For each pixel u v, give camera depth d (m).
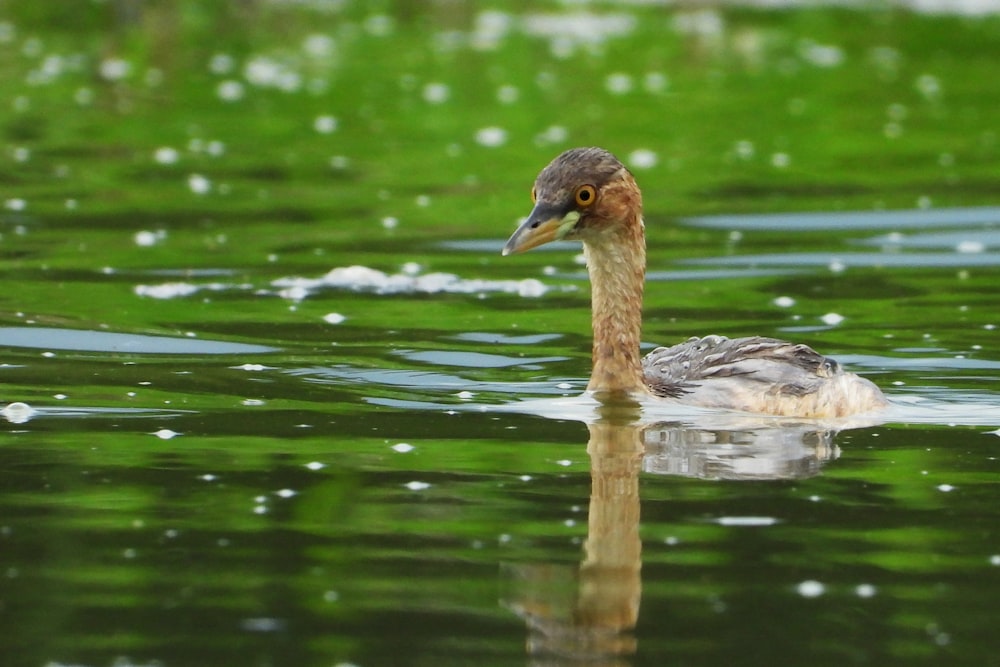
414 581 8.99
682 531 9.81
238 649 8.09
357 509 10.20
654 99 32.16
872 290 17.00
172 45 37.78
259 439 11.79
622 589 8.87
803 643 8.15
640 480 10.86
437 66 36.00
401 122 29.50
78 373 13.70
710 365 13.44
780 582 8.96
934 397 13.18
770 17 43.12
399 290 17.23
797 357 13.39
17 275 17.58
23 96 31.31
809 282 17.44
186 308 16.19
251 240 19.75
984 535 9.70
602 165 13.33
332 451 11.50
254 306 16.36
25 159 25.38
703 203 22.30
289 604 8.67
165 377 13.59
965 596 8.75
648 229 20.55
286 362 14.15
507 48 38.53
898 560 9.29
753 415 12.77
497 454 11.47
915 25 41.66
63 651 8.04
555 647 8.11
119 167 24.88
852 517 10.05
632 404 12.98
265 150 26.72
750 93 32.91
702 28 41.56
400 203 22.36
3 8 41.38
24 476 10.84
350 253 19.06
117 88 32.56
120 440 11.73
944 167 24.91
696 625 8.40
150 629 8.32
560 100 31.95
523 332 15.47
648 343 15.08
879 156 26.14
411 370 13.98
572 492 10.58
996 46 38.81
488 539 9.68
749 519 10.04
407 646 8.12
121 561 9.28
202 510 10.16
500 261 18.78
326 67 35.69
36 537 9.66
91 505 10.26
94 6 41.38
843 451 11.59
